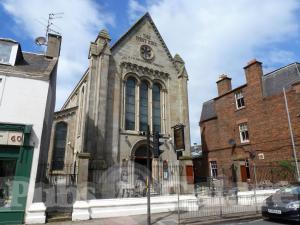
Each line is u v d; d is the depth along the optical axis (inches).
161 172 724.0
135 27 826.8
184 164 648.4
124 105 731.4
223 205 580.4
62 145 874.1
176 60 883.4
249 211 500.1
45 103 472.7
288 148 682.8
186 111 816.9
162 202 516.4
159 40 871.1
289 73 735.1
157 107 810.2
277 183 683.4
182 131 614.2
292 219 386.9
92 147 624.1
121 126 708.7
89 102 664.4
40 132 453.7
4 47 518.3
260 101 788.0
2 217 399.5
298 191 426.6
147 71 807.7
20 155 428.5
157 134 415.5
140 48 815.1
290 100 700.7
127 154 690.8
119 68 751.1
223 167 893.8
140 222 414.9
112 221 422.3
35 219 403.2
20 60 544.1
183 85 847.1
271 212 417.1
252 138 796.0
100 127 641.0
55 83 687.7
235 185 760.3
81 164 466.6
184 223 412.8
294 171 650.8
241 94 874.8
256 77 813.9
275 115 735.1
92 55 711.1
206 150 999.6
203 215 469.1
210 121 1004.6
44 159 563.8
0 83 453.4
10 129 431.2
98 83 677.3
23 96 460.1
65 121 893.2
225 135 911.0
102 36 732.0
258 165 755.4
